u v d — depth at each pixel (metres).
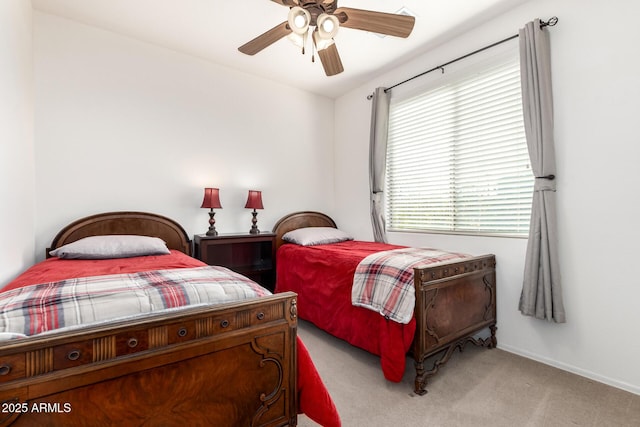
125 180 2.75
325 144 4.16
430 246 2.96
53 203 2.43
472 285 2.18
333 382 1.89
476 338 2.34
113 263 1.94
